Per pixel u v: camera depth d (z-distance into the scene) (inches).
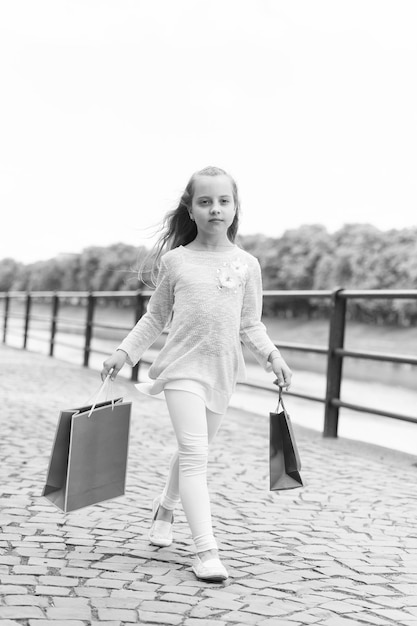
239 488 180.2
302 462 218.8
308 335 1840.6
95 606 101.7
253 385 318.3
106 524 142.5
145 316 126.6
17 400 319.6
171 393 120.3
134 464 200.4
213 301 120.2
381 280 2015.3
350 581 118.0
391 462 225.0
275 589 112.6
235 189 124.6
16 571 113.9
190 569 119.4
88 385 398.3
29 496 160.2
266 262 2347.4
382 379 818.8
